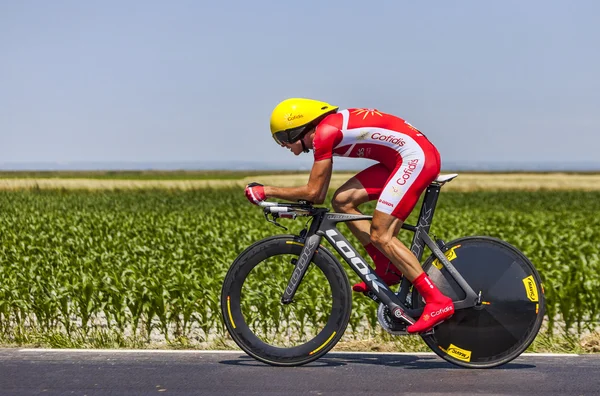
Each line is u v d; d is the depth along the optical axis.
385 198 5.19
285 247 5.43
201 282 8.53
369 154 5.29
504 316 5.32
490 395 4.56
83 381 4.84
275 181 74.31
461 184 65.50
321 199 5.29
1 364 5.29
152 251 12.64
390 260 5.25
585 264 9.89
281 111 5.30
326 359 5.61
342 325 5.37
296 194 5.26
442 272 5.38
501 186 63.56
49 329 7.11
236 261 5.40
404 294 5.37
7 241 14.38
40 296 7.75
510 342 5.32
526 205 39.31
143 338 7.19
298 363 5.33
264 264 9.16
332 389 4.68
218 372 5.11
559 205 39.78
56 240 15.43
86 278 7.90
